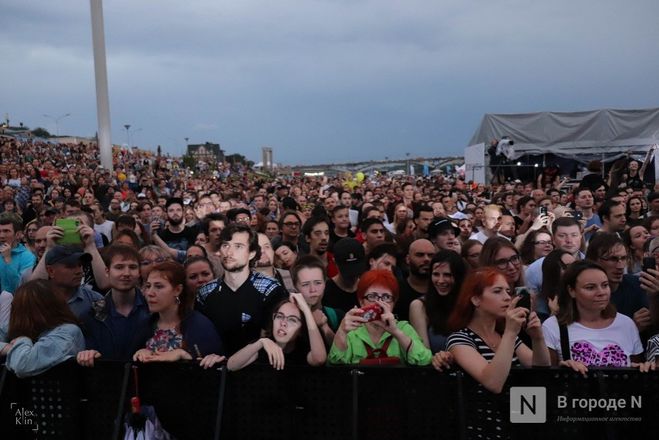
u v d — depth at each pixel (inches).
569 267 156.3
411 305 177.3
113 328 164.7
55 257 173.6
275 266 250.7
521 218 399.2
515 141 831.1
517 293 144.8
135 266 165.8
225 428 142.3
